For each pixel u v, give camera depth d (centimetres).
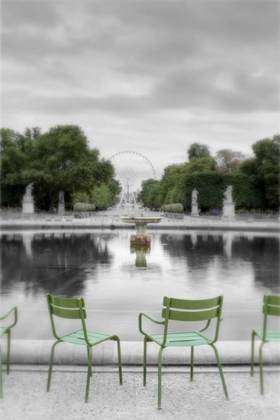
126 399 505
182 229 3803
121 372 547
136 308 1013
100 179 6794
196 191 6219
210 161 8144
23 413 473
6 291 1213
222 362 605
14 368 596
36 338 770
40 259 1881
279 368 592
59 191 6750
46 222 4222
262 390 520
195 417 462
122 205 14412
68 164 6538
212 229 3794
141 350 611
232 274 1505
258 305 1048
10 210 6381
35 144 6844
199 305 520
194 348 614
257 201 6644
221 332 812
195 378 564
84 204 6888
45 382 554
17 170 6619
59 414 470
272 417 462
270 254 2064
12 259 1881
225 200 5325
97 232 3419
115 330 826
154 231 3562
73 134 6606
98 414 470
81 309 513
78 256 1980
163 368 598
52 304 546
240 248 2320
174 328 839
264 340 536
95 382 554
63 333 801
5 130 7112
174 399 505
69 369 592
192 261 1830
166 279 1409
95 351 609
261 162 6969
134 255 2017
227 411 475
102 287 1275
